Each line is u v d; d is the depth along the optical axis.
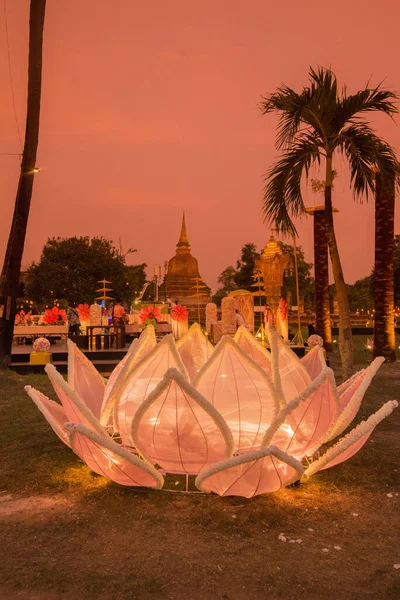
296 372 4.91
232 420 4.27
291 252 52.44
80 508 4.50
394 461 5.81
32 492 4.93
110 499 4.68
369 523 4.16
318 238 21.86
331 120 10.64
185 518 4.25
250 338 5.32
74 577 3.37
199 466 4.25
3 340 13.95
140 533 3.99
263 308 19.73
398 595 3.13
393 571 3.41
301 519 4.23
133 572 3.42
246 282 57.19
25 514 4.41
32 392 5.15
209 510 4.38
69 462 5.79
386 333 16.77
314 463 4.73
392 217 17.03
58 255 51.72
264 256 18.69
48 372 4.64
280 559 3.58
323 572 3.41
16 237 14.27
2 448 6.50
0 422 7.89
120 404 4.65
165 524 4.14
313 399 4.30
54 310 22.06
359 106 10.41
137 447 4.30
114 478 4.38
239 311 18.12
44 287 50.06
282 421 4.09
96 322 20.88
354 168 11.05
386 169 10.56
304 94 10.47
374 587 3.23
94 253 52.31
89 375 5.75
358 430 4.43
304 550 3.71
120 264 54.06
